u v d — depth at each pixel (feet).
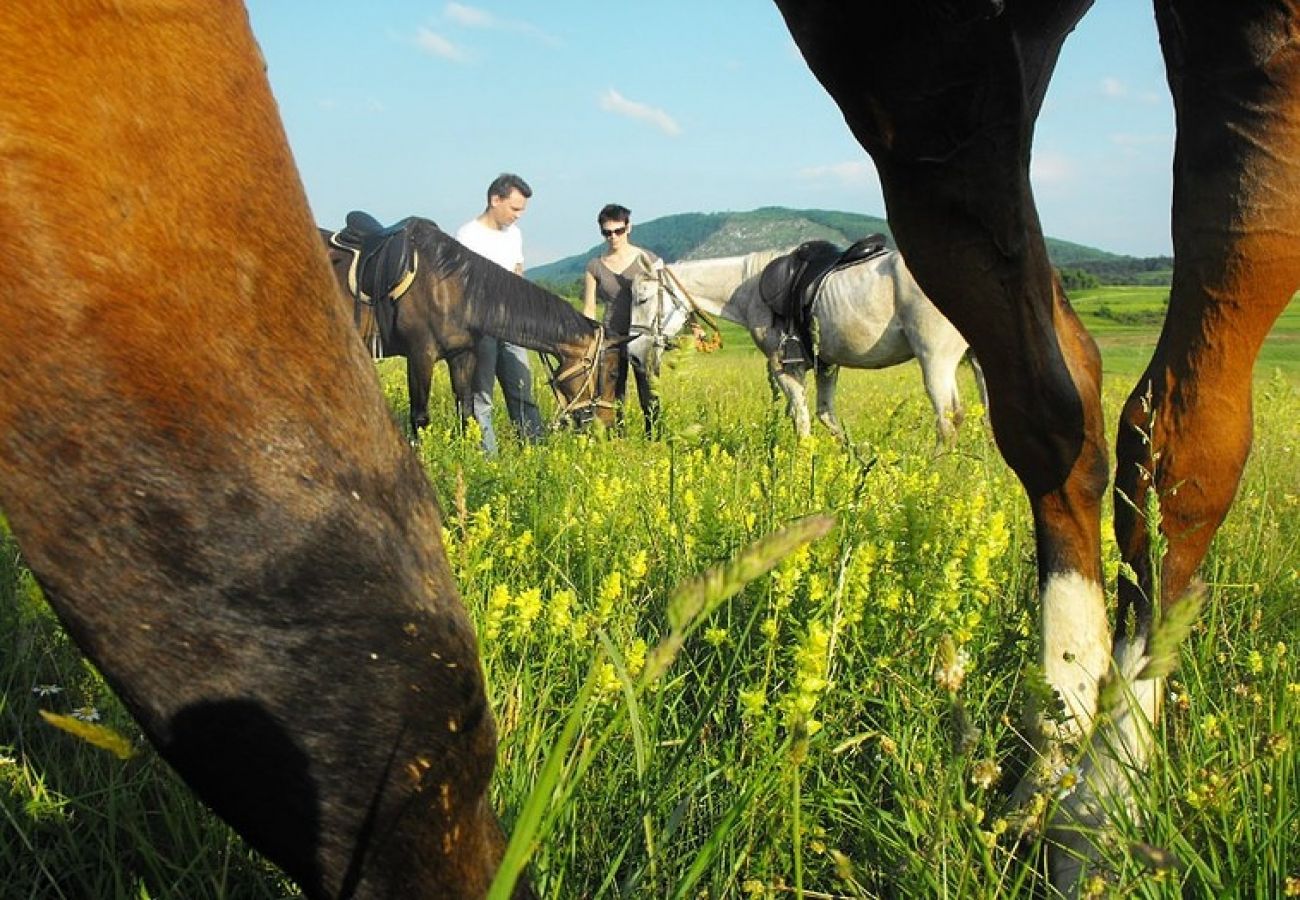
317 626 5.49
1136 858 8.54
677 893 7.52
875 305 41.01
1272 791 9.91
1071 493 11.46
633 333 47.34
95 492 5.27
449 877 5.90
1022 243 10.48
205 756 5.57
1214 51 10.17
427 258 39.86
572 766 9.83
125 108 5.17
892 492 15.98
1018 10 9.94
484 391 43.37
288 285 5.54
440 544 6.03
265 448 5.41
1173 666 6.07
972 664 11.77
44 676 12.98
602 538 16.25
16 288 5.08
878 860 9.32
